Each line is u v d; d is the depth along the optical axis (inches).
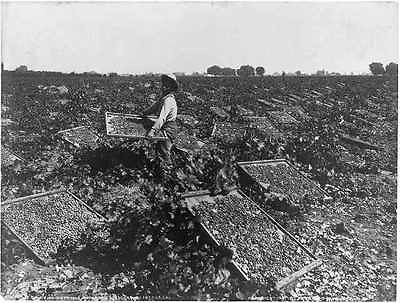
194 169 379.9
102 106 398.6
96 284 330.3
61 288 326.6
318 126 412.2
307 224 377.1
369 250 365.1
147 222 341.1
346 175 406.3
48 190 378.6
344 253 360.8
